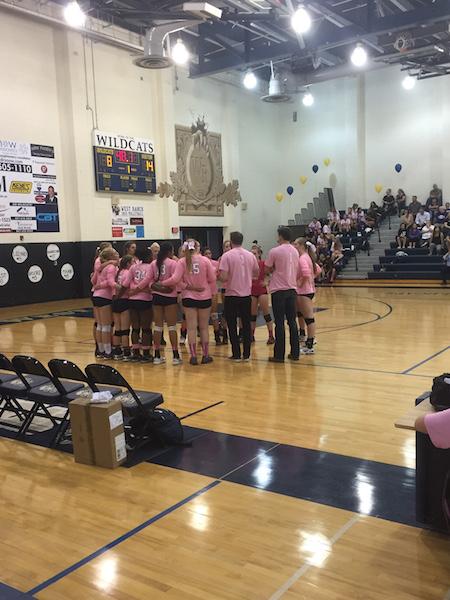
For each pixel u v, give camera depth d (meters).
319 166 20.91
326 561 2.41
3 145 12.66
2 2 12.21
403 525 2.69
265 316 7.41
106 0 12.77
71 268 14.39
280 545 2.55
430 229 16.33
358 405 4.65
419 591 2.19
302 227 21.00
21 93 12.99
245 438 3.97
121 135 15.23
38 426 4.41
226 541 2.61
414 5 13.43
